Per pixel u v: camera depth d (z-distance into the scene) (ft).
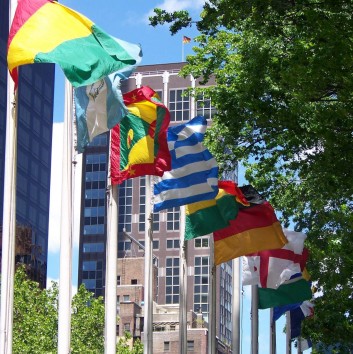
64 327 98.32
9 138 93.71
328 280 165.27
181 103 619.26
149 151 113.60
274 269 153.99
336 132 118.62
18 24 96.48
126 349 351.25
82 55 96.17
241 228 145.38
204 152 127.95
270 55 128.47
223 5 122.31
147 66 630.74
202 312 634.02
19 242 445.37
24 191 454.40
